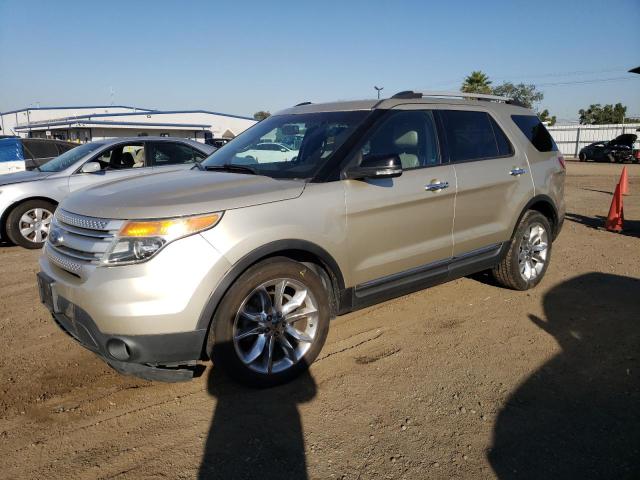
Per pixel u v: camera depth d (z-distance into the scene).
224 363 3.10
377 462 2.65
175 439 2.85
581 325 4.36
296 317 3.38
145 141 8.35
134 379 3.51
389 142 3.90
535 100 57.06
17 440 2.85
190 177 3.62
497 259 4.78
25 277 5.96
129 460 2.68
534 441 2.80
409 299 5.01
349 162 3.61
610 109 74.19
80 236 3.07
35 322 4.54
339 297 3.59
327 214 3.40
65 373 3.60
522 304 4.85
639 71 9.56
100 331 2.87
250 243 3.04
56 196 7.59
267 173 3.67
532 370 3.59
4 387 3.40
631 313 4.62
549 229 5.29
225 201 3.05
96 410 3.14
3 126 57.09
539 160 5.10
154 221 2.85
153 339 2.84
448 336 4.17
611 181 17.75
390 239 3.80
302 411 3.10
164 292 2.82
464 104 4.66
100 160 7.98
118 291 2.80
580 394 3.28
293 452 2.73
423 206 3.97
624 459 2.65
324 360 3.75
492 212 4.59
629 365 3.66
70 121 37.19
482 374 3.54
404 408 3.13
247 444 2.80
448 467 2.60
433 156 4.20
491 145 4.72
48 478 2.54
